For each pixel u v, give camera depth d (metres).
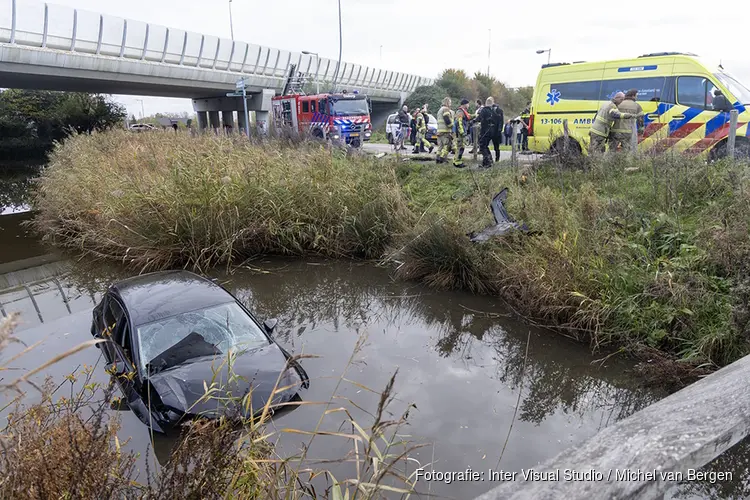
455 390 5.26
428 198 10.91
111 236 10.59
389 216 10.14
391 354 6.13
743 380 1.83
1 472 2.23
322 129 20.73
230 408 4.19
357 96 21.94
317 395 5.02
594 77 12.16
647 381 5.33
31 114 34.12
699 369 5.22
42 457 2.31
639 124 10.61
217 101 37.25
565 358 5.96
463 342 6.46
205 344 5.08
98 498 2.33
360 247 10.30
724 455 3.69
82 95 35.56
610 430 1.57
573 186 9.61
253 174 11.10
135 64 25.67
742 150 9.73
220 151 12.12
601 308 6.28
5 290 9.28
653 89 11.20
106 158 14.30
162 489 2.52
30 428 2.70
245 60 31.55
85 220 11.95
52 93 35.81
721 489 3.41
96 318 6.43
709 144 10.29
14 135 33.97
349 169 11.88
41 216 13.65
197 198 10.33
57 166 16.08
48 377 3.54
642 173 9.06
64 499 2.25
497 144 12.83
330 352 6.17
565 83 12.72
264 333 5.46
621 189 8.74
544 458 4.16
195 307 5.46
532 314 7.09
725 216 6.80
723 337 5.32
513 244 8.05
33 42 21.86
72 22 22.97
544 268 7.07
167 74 27.41
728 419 1.57
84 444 2.51
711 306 5.75
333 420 4.60
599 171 9.62
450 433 4.49
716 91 10.32
